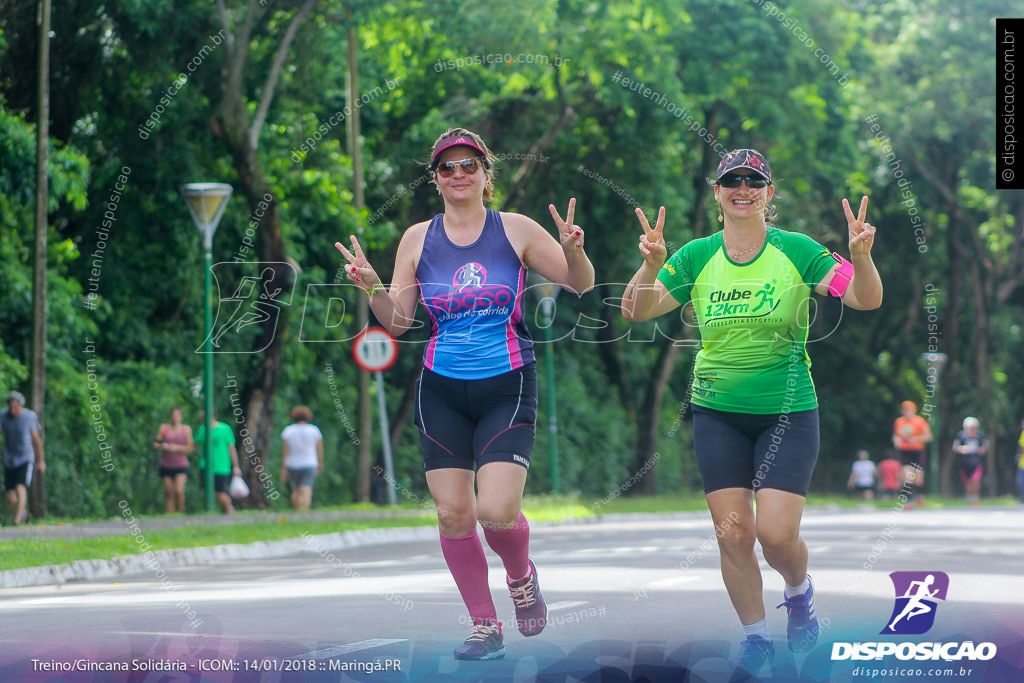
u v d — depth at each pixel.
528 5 58.72
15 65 55.50
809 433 16.88
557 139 73.69
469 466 16.81
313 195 60.97
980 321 124.81
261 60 59.00
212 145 59.34
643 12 73.44
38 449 47.50
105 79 56.75
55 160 50.91
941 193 120.38
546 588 27.55
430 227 16.86
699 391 17.28
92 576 33.28
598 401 92.69
